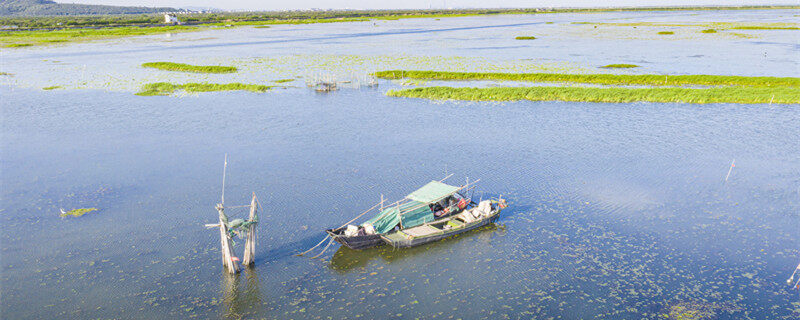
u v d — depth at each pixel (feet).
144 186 152.05
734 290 97.71
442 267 108.27
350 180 156.76
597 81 324.60
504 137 202.69
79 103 274.36
